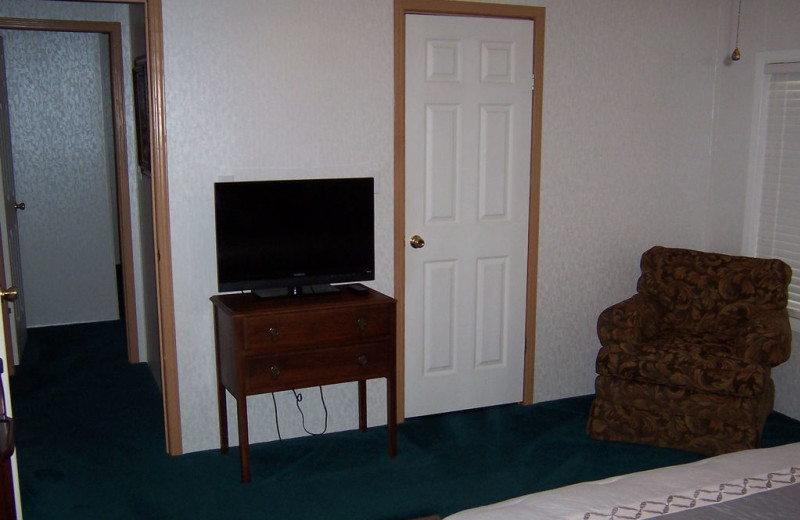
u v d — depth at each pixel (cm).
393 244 365
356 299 322
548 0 375
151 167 327
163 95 318
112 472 327
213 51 323
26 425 379
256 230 320
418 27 356
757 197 411
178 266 332
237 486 314
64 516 289
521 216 390
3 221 446
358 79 347
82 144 544
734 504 176
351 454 345
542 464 336
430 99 363
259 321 303
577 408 402
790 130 393
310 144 344
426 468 331
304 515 291
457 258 381
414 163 366
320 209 329
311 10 335
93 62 535
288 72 335
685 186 426
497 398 404
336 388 367
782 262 371
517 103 379
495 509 179
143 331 478
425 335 382
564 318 409
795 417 389
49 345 514
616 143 404
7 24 426
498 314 395
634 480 191
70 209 551
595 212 406
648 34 401
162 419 388
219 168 331
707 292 381
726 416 333
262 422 357
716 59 419
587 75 391
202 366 342
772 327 340
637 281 421
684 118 418
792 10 379
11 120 525
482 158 378
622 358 350
